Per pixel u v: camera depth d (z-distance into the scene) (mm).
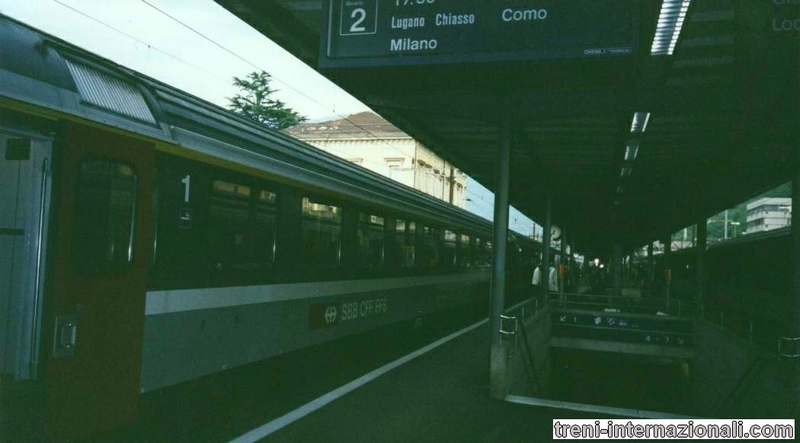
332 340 9438
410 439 6066
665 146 14570
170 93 6215
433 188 52531
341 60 6957
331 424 6488
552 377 23531
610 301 21156
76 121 4590
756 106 8289
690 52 8938
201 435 6000
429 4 6848
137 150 5184
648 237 39125
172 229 5758
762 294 21734
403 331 13078
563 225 32906
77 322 4566
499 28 6684
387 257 11805
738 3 6754
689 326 19984
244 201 6957
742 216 105688
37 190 4438
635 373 25328
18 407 4371
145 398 5488
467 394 8023
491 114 8406
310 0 8000
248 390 7238
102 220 4820
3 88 4043
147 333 5418
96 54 5328
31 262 4402
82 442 4969
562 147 15258
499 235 8305
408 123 12945
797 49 6566
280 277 7770
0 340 4535
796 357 9523
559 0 6609
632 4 6492
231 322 6699
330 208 9297
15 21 4602
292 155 8227
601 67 7090
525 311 13852
